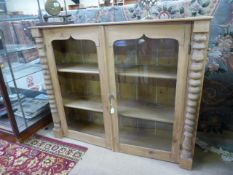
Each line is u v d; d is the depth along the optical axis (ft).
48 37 4.69
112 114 4.78
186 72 3.68
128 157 5.04
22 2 6.02
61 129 5.88
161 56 4.42
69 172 4.65
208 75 5.06
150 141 5.08
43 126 6.58
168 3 4.62
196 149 5.10
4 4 5.53
